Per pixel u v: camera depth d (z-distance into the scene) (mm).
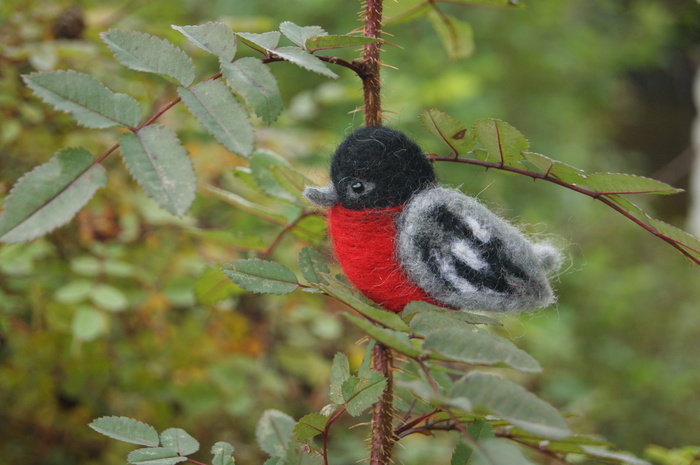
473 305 711
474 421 699
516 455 654
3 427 1086
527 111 2393
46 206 652
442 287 710
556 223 2236
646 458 1508
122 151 660
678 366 1898
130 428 716
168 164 659
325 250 797
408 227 706
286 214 786
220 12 1974
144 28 934
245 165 1043
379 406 721
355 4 2086
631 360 1869
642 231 2398
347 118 1736
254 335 1171
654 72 4488
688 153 3775
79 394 1101
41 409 1084
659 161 3982
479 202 719
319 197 719
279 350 1223
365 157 708
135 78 952
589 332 2004
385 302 723
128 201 984
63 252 1026
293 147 1101
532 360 657
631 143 4086
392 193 710
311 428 699
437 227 705
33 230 649
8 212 649
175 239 1062
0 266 873
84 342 971
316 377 1212
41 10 969
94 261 902
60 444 1121
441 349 661
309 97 1176
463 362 659
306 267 720
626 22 3266
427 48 2113
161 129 664
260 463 1249
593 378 1810
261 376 1123
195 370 1055
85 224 955
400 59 2080
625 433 1655
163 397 1109
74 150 660
